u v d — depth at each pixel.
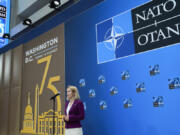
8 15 9.12
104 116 3.25
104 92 3.31
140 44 2.93
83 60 3.75
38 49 4.96
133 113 2.87
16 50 5.78
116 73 3.18
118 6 3.32
